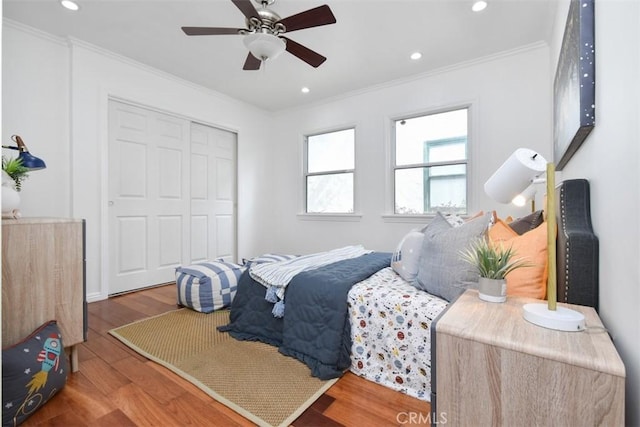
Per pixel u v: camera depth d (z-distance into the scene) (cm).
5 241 138
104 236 303
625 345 81
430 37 281
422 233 190
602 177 102
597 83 106
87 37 281
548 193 94
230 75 361
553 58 254
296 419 131
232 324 221
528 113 299
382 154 389
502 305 104
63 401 142
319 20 192
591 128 111
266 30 200
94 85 298
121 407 138
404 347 152
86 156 293
